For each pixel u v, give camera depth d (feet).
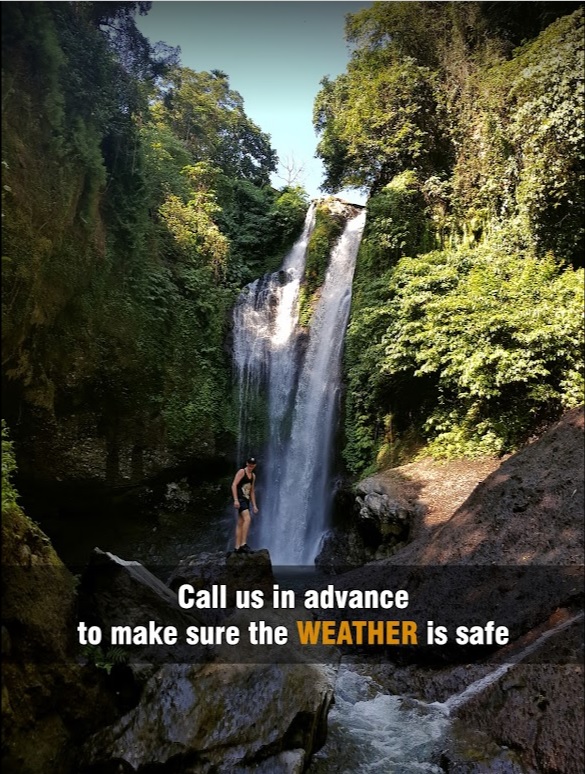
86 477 38.29
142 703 13.76
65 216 30.07
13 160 25.88
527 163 35.70
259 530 48.42
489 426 34.24
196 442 44.91
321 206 63.52
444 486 32.60
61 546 41.29
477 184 41.93
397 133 45.73
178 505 45.27
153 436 42.09
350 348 44.83
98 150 33.04
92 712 13.61
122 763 12.66
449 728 16.22
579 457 23.67
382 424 42.55
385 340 38.83
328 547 40.47
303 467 48.16
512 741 14.71
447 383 35.81
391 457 39.88
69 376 35.17
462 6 42.96
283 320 56.24
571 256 36.19
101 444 38.91
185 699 13.93
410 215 45.27
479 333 32.96
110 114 36.09
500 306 32.83
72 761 12.90
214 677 14.58
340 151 56.08
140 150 40.93
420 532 29.71
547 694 14.97
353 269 54.24
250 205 68.28
